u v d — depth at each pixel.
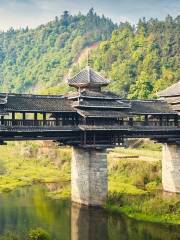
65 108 58.34
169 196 63.28
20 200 65.69
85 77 61.91
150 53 172.75
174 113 67.81
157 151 99.88
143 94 131.62
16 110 54.38
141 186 73.75
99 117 60.00
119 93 150.88
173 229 50.78
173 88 72.69
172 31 193.38
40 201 65.00
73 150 64.69
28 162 109.50
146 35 199.75
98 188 61.09
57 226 52.12
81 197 62.56
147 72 159.00
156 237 48.09
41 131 56.31
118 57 185.88
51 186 77.12
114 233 49.50
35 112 56.81
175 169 69.12
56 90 176.25
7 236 44.62
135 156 89.00
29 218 55.38
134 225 52.53
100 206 60.69
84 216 56.50
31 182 81.06
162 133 68.38
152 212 55.44
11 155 123.94
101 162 61.41
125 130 62.31
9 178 84.81
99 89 62.50
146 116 67.06
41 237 43.59
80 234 49.09
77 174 63.59
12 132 55.72
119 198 61.12
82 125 59.25
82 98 58.91
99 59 192.62
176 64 162.25
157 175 75.25
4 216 56.16
